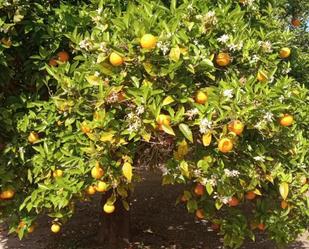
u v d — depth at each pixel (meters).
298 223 2.87
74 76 2.34
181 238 4.15
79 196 2.57
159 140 2.32
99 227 4.12
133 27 2.17
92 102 2.36
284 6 3.81
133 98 2.20
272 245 4.02
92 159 2.36
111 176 2.38
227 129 2.21
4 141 2.73
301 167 2.66
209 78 2.43
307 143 2.69
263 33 2.61
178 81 2.22
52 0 2.74
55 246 4.00
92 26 2.63
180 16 2.31
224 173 2.36
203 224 4.50
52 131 2.63
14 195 2.82
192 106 2.25
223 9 2.46
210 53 2.39
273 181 2.59
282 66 2.87
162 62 2.16
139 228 4.27
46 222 4.67
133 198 5.35
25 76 2.75
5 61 2.50
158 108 2.11
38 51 2.73
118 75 2.19
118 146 2.28
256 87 2.27
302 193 2.65
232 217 2.83
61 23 2.63
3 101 2.77
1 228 4.51
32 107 2.70
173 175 2.40
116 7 2.59
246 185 2.51
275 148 2.60
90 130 2.28
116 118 2.30
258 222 2.87
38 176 2.68
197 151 2.41
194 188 2.72
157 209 4.95
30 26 2.57
